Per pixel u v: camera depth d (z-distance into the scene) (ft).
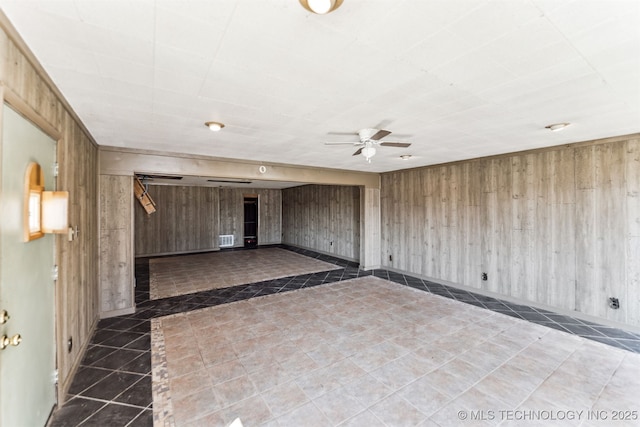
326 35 5.06
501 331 11.68
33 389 5.92
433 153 15.64
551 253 14.02
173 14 4.47
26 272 5.58
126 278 13.61
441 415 6.99
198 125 10.27
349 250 27.14
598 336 11.28
